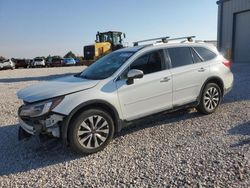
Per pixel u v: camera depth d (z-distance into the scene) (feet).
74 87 17.61
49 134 16.97
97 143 17.57
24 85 55.77
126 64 19.54
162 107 20.94
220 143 17.58
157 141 18.80
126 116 19.16
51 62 171.32
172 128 21.25
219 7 91.45
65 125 16.74
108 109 18.38
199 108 23.77
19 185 14.17
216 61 24.66
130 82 19.15
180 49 22.70
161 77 20.67
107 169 15.26
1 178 14.99
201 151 16.58
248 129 19.93
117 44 96.58
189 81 22.36
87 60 95.25
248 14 81.82
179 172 14.29
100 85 18.19
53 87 18.11
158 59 21.15
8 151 18.67
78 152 17.16
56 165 16.22
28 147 19.17
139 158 16.33
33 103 17.08
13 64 149.07
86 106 17.49
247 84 39.73
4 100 37.14
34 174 15.28
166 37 22.94
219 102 24.91
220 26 91.50
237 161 14.94
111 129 18.13
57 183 14.12
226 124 21.38
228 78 25.44
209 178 13.51
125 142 19.01
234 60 87.51
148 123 22.72
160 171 14.55
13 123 25.07
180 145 17.78
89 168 15.56
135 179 13.96
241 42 84.99
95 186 13.58
